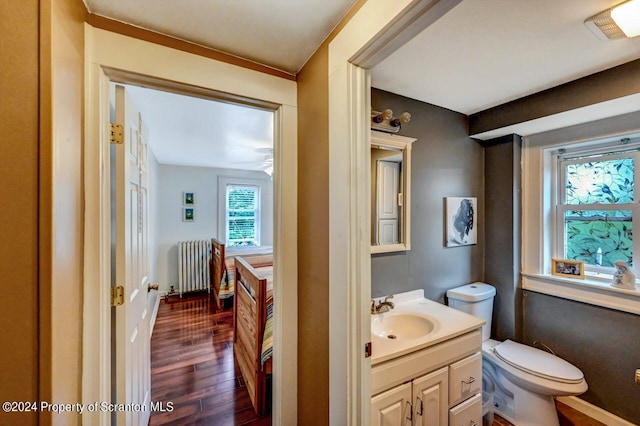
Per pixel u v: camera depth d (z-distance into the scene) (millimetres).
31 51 698
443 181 2029
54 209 720
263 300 1809
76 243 883
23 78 692
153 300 3256
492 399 1743
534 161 2102
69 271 820
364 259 1021
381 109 1726
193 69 1180
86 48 978
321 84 1188
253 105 1381
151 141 3043
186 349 2613
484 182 2277
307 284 1322
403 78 1583
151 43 1100
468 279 2184
